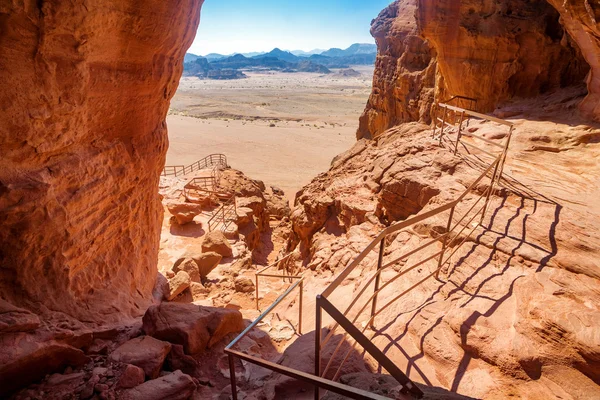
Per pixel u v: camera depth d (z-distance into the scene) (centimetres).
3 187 433
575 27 958
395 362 426
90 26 471
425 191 854
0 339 394
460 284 530
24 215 452
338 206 1218
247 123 8550
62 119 501
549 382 370
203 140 6109
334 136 6969
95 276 608
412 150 1073
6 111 428
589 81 1027
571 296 451
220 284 1225
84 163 559
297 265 1329
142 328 555
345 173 1558
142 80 648
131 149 699
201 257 1310
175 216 1744
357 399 209
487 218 653
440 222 691
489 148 973
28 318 421
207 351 551
